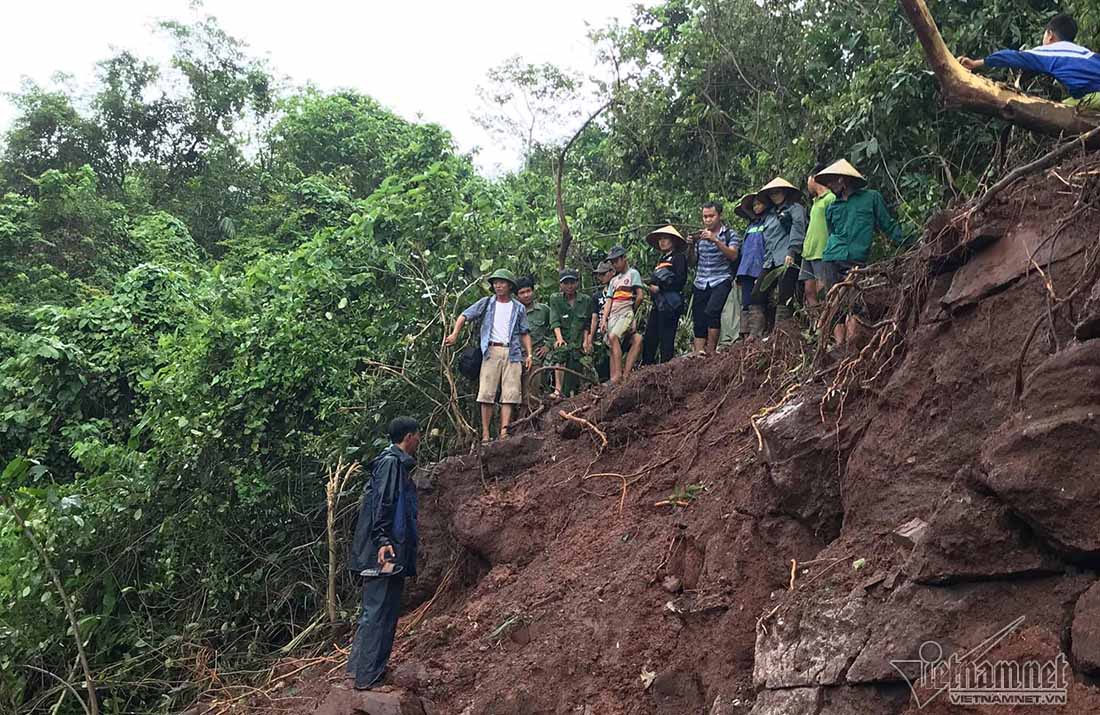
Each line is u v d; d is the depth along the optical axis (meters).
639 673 5.55
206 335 10.37
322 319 10.18
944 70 5.17
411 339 9.66
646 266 11.63
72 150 22.28
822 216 7.56
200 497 9.29
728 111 12.81
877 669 3.97
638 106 13.13
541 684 5.90
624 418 7.90
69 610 7.75
